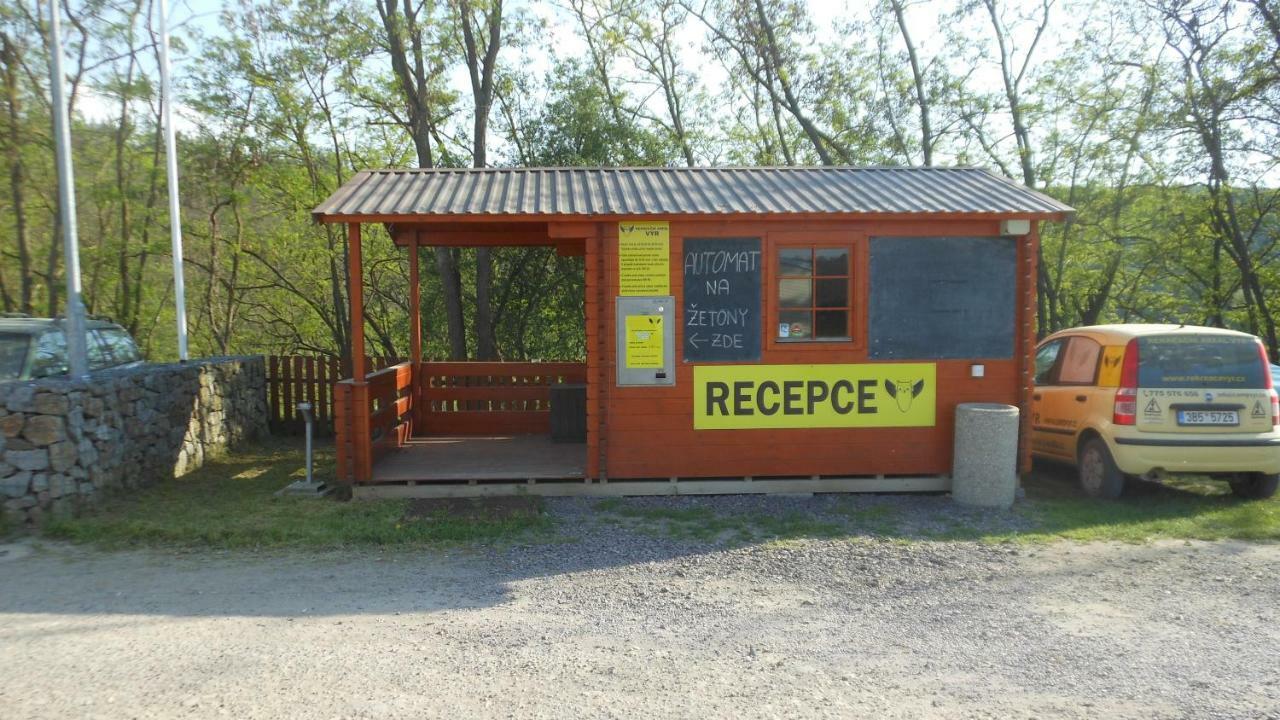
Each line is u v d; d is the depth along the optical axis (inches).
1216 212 612.4
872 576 226.5
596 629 185.2
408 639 177.3
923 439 318.3
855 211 297.9
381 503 300.4
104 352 369.7
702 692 152.0
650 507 299.4
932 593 212.7
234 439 419.5
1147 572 230.8
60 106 290.7
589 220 301.9
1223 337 306.5
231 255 624.4
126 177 515.8
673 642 177.6
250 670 159.6
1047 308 709.3
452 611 196.2
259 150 563.2
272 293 698.8
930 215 299.6
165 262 574.6
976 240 315.3
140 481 323.6
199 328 675.4
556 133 689.0
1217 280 641.6
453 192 323.0
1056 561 240.5
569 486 313.0
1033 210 301.0
